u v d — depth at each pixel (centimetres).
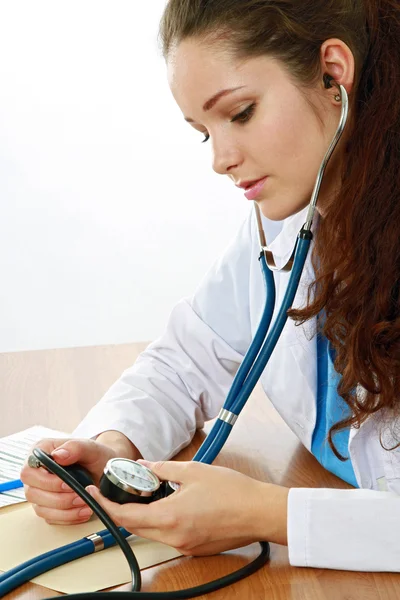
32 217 356
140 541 100
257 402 154
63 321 364
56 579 90
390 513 94
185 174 360
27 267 359
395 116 105
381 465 114
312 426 125
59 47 345
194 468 99
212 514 94
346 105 101
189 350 143
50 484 102
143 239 363
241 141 103
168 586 90
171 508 94
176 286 368
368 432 112
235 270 143
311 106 102
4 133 349
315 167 105
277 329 109
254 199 109
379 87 105
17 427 138
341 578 92
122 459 100
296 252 110
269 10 99
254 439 135
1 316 360
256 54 99
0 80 344
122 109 352
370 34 106
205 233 365
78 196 357
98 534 98
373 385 107
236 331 143
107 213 360
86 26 344
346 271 108
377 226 106
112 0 344
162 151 357
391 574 93
